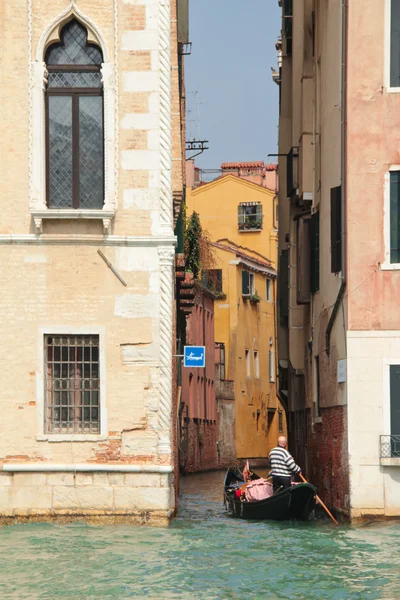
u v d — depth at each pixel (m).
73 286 24.80
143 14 25.05
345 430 26.83
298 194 34.81
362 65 26.69
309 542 23.48
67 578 19.05
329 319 29.05
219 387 70.50
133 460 24.66
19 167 24.86
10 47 24.95
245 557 21.47
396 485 26.03
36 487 24.56
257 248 79.81
